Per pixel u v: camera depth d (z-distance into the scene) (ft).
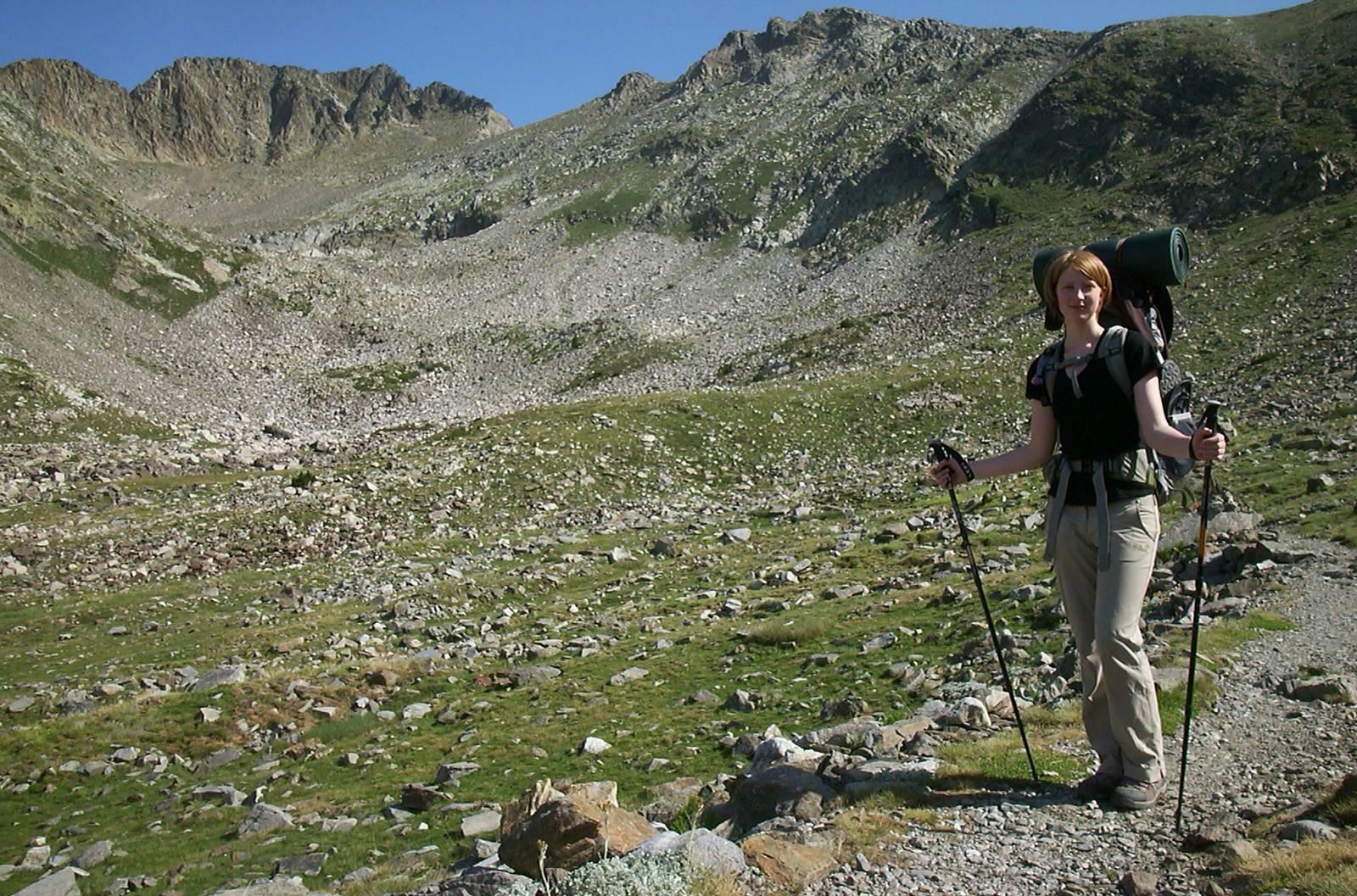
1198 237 300.20
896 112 595.88
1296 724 29.76
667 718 61.82
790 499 159.43
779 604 88.84
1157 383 21.95
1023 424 195.00
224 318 419.95
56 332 341.21
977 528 107.14
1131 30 486.79
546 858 25.07
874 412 207.51
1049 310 24.45
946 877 20.76
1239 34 437.99
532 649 85.05
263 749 69.67
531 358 389.39
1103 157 396.37
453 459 177.68
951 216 420.36
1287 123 341.41
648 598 104.01
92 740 71.56
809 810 26.03
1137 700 22.95
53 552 131.95
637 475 177.88
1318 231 258.57
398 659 85.46
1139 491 22.36
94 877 48.83
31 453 214.90
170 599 114.42
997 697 40.83
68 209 426.10
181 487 177.06
